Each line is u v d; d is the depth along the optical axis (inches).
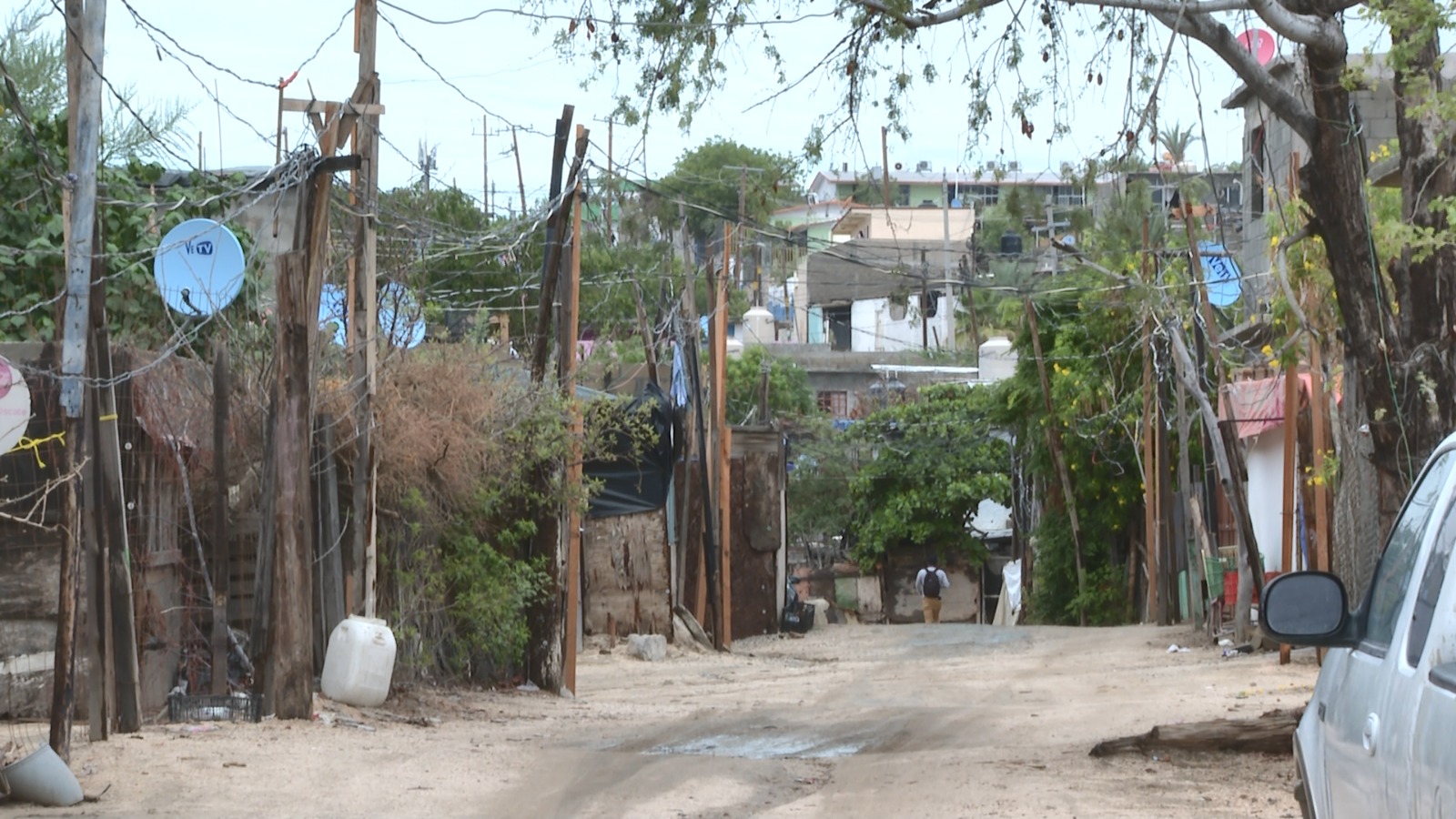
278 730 644.7
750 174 714.2
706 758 616.1
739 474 1649.9
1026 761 598.5
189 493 693.3
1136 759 593.0
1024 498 2385.6
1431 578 221.5
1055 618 2048.5
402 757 592.7
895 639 1589.6
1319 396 1004.6
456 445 842.8
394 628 823.1
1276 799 499.8
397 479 829.8
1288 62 597.9
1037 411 1967.3
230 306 806.5
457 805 496.7
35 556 627.8
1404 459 567.5
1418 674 204.7
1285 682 915.4
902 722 778.2
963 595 2591.0
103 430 595.8
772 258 2923.2
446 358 879.7
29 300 847.7
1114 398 1779.0
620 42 609.0
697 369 1466.5
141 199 906.7
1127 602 1908.2
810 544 2787.9
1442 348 561.9
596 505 1380.4
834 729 748.6
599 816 480.4
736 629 1621.6
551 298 976.3
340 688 735.1
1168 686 935.0
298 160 697.0
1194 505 1370.6
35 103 962.1
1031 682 1013.2
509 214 1299.2
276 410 684.7
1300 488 1157.1
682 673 1191.6
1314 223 585.0
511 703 871.1
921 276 1916.8
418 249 1061.1
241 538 733.3
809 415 2719.0
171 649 681.6
